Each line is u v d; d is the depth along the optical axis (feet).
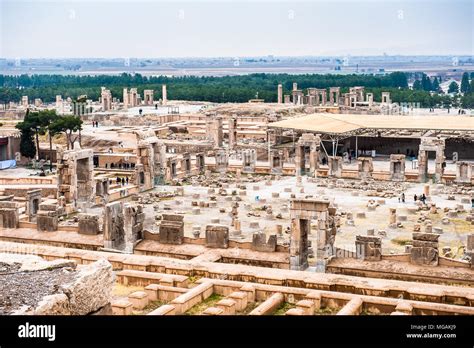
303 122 533.14
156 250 229.86
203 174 434.71
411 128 496.64
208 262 196.24
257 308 148.46
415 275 201.87
